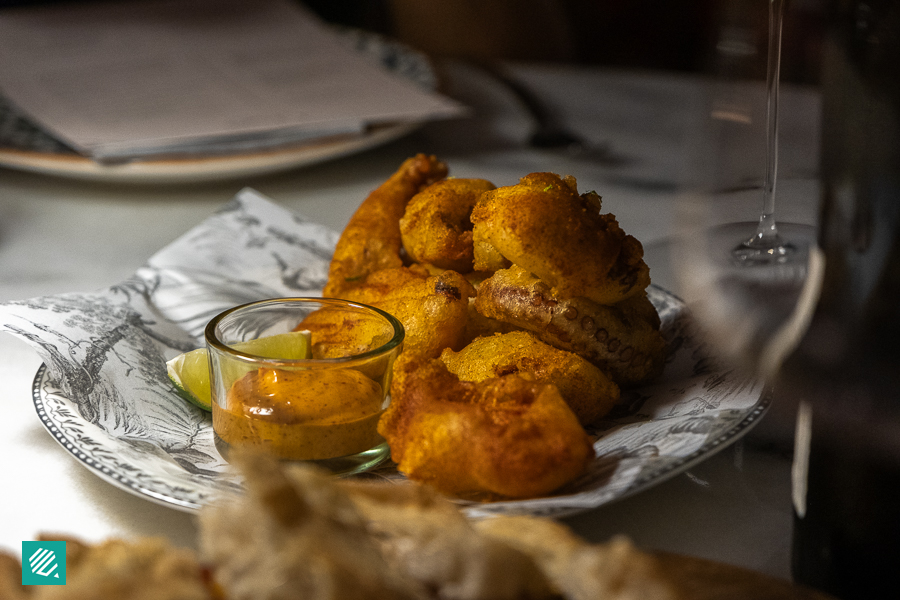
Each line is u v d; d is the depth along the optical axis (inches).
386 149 34.9
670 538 18.4
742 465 20.0
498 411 18.7
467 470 18.2
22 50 38.3
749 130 18.0
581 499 17.7
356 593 14.2
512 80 39.8
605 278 20.1
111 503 19.0
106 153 29.8
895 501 15.9
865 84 15.3
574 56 52.4
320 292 25.1
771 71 18.1
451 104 34.3
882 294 15.4
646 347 20.8
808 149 18.5
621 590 14.7
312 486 15.0
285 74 36.5
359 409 19.9
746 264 16.4
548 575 15.1
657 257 26.2
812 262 16.0
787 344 15.8
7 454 20.1
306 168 33.2
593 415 20.3
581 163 32.6
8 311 21.6
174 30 41.1
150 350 22.4
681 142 34.5
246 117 32.0
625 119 36.7
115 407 20.8
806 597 16.0
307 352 21.3
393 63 39.4
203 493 18.0
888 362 15.5
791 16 18.2
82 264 27.4
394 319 21.0
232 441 19.9
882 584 16.1
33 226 29.5
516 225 19.9
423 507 15.7
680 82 41.4
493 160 33.1
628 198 30.4
